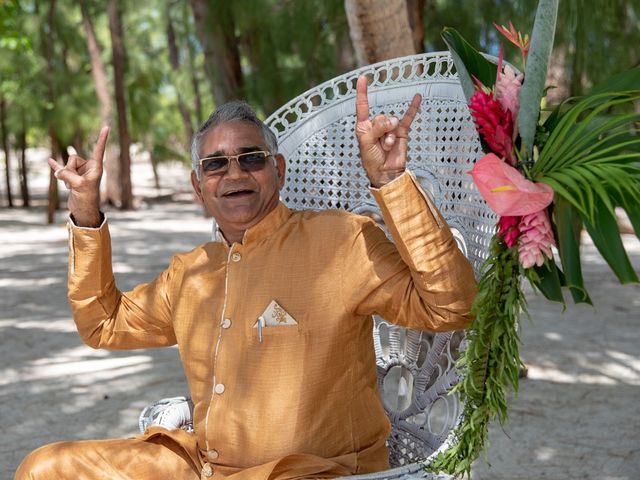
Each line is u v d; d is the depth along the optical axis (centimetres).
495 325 168
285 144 268
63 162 2027
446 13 728
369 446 204
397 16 454
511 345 170
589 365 501
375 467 202
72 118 1748
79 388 467
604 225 158
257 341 199
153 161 2612
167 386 469
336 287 197
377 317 254
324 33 893
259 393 197
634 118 162
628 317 645
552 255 167
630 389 451
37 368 511
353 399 200
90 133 2042
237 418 198
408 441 236
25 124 1856
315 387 195
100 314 225
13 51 1769
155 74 2155
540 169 165
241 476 187
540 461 347
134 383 476
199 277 215
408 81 253
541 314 656
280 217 208
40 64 1794
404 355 245
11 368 512
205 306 211
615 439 372
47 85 1777
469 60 189
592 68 605
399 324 196
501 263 168
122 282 833
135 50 2123
